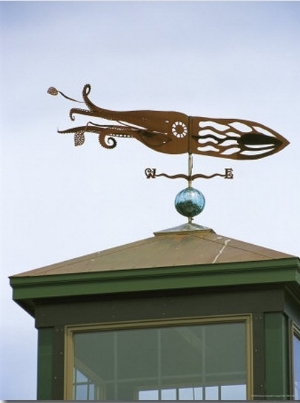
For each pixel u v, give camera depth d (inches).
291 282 683.4
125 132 780.6
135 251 732.0
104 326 701.9
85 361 700.7
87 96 781.9
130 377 693.9
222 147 781.3
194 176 774.5
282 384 668.7
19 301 719.1
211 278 692.1
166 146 778.2
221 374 681.6
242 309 687.7
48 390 697.0
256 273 687.7
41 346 707.4
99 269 709.3
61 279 709.3
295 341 706.2
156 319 697.6
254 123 781.3
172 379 688.4
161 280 698.2
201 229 753.0
